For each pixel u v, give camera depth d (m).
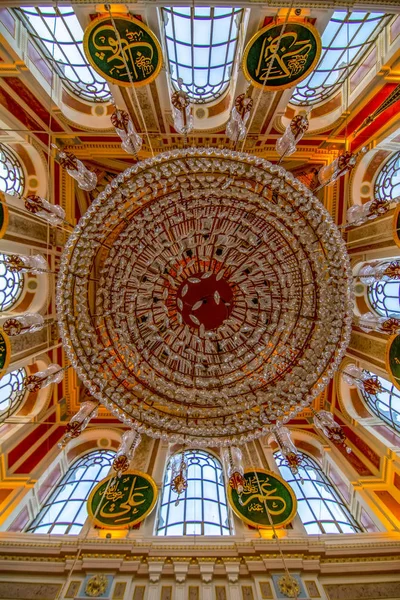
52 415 10.62
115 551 6.51
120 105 9.14
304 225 7.44
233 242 7.93
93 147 10.00
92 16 7.05
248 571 6.37
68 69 9.16
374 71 8.07
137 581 6.25
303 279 7.73
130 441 7.30
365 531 7.85
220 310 8.27
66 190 10.39
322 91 9.61
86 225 7.21
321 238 7.37
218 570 6.38
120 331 7.65
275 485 7.74
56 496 8.90
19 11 7.40
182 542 6.88
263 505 7.52
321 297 7.46
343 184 10.80
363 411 10.61
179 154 6.85
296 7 6.48
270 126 9.54
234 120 6.76
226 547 6.68
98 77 9.28
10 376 9.84
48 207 6.99
